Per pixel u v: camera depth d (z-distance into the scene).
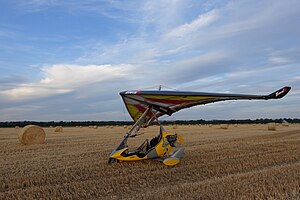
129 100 10.34
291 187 7.02
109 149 15.24
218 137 22.17
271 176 8.25
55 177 8.77
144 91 9.66
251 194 6.45
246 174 8.55
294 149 14.40
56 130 35.41
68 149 15.46
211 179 8.20
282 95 8.81
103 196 6.95
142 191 7.24
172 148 10.92
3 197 6.84
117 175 9.02
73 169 9.78
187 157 12.10
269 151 13.69
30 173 9.25
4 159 12.01
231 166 10.15
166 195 6.59
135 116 11.70
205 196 6.43
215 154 12.84
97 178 8.66
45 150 15.11
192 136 23.42
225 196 6.39
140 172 9.35
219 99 9.59
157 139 11.14
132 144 17.36
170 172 9.29
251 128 41.47
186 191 6.86
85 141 20.36
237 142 17.97
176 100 9.88
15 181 8.29
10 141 21.45
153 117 11.49
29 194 7.02
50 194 7.07
